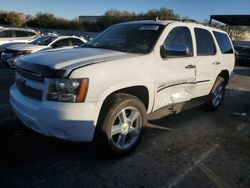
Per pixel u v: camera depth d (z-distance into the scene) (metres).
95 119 3.28
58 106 3.11
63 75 3.12
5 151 3.77
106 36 4.77
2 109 5.51
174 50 4.15
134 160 3.78
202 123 5.54
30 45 11.80
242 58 20.31
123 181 3.28
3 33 14.59
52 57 3.53
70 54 3.70
